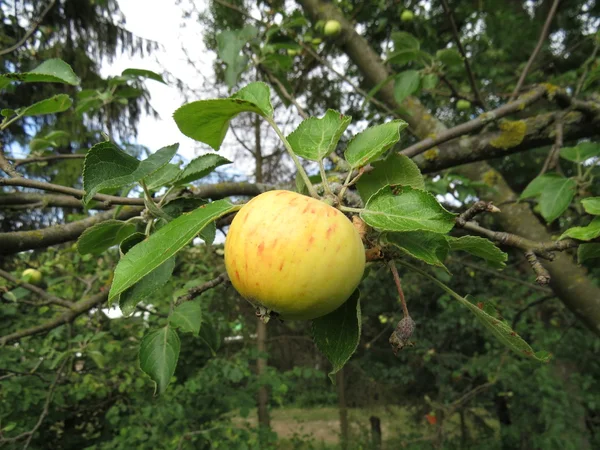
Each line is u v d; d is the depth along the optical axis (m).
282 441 10.00
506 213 3.41
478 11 5.85
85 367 5.43
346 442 9.73
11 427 4.15
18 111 1.69
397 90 3.31
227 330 6.75
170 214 1.53
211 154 1.57
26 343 4.99
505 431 6.71
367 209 1.07
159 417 4.88
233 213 1.79
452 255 5.84
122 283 0.88
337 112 1.39
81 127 8.69
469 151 2.91
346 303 1.26
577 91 2.92
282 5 5.72
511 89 5.41
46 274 5.27
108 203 1.52
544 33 3.27
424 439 7.56
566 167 5.99
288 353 12.22
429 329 8.63
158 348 1.63
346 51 4.20
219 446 5.11
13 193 2.23
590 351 5.66
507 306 6.27
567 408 5.39
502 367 6.18
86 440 6.47
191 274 6.12
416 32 5.57
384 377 10.05
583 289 2.68
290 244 0.98
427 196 0.99
